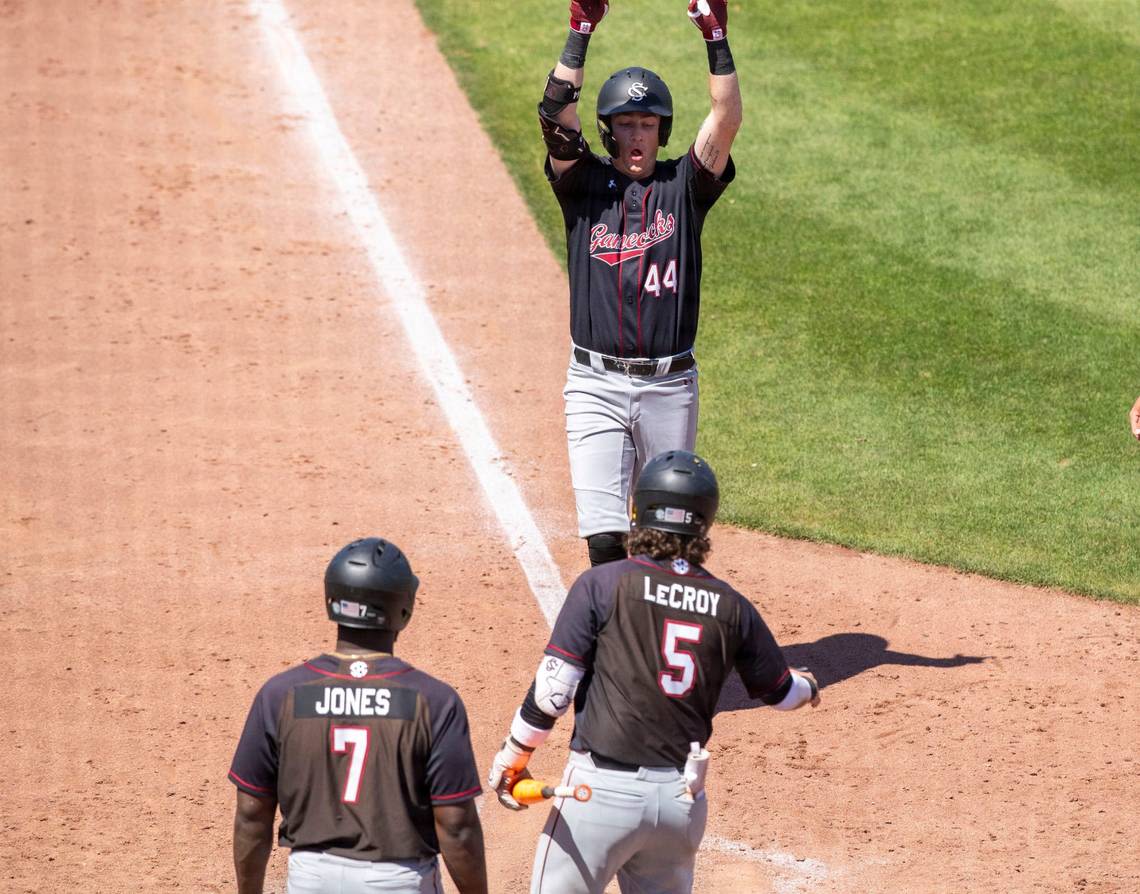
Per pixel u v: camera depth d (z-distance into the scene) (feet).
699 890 67.36
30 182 157.28
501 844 71.97
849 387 126.00
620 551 80.48
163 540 101.09
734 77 73.72
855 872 68.90
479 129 174.29
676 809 52.85
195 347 130.00
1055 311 137.28
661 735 52.60
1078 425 120.57
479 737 79.66
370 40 195.31
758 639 53.98
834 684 86.99
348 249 149.28
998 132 170.71
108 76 182.29
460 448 116.37
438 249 150.20
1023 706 84.43
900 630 93.71
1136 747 80.12
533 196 161.38
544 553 101.81
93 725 79.87
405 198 159.63
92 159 162.81
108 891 65.98
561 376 128.67
